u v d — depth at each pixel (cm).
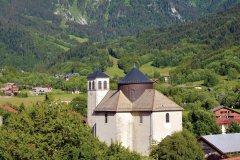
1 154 12675
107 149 14125
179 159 17925
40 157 12688
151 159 16700
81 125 13800
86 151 12925
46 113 13600
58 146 13150
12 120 13612
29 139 12850
